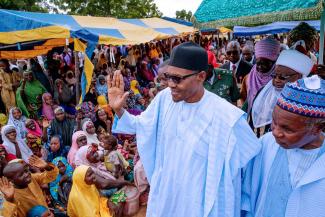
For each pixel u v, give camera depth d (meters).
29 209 3.27
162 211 1.82
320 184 1.30
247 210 1.65
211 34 15.62
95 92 8.02
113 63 10.83
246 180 1.66
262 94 2.64
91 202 3.60
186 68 1.58
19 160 3.27
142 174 4.27
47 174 3.62
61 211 3.85
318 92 1.20
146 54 12.50
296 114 1.22
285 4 1.93
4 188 2.96
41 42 7.59
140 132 1.91
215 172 1.62
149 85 9.96
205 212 1.64
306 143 1.32
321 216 1.30
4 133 4.77
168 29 10.10
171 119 1.79
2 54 8.01
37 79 8.37
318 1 1.74
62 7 20.91
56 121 5.64
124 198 3.96
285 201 1.41
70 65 9.38
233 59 4.35
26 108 7.34
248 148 1.60
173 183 1.77
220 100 1.69
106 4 19.69
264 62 2.83
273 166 1.49
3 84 7.48
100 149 4.68
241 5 2.29
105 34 6.85
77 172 3.50
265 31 5.64
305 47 3.15
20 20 5.28
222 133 1.63
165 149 1.81
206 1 2.77
